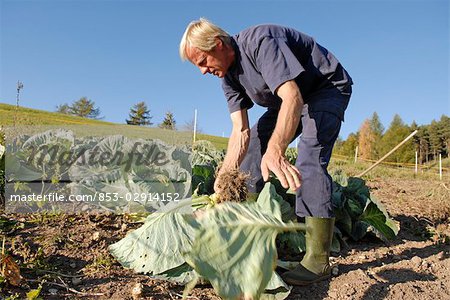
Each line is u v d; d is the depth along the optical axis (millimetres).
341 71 3006
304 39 2955
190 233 2760
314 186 2754
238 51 2877
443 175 16500
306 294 2650
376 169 16406
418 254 3615
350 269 3115
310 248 2779
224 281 1349
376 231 3801
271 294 2414
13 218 3926
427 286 2789
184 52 2887
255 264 1395
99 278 2732
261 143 3430
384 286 2732
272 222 1470
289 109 2381
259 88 2969
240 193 2639
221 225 1398
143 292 2512
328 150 2850
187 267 2674
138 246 2805
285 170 2102
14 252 3012
